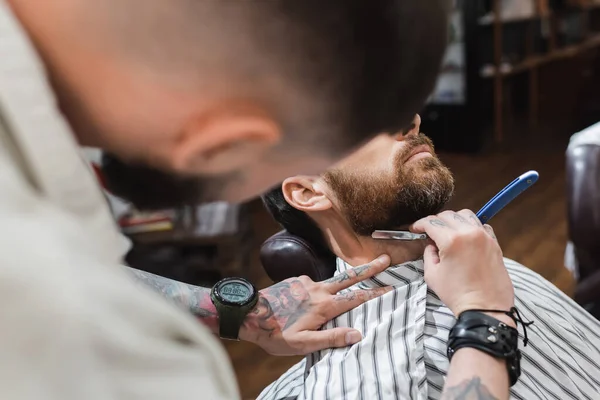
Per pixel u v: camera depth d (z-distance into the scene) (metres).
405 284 1.00
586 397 0.96
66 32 0.34
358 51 0.35
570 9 4.88
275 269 1.18
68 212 0.34
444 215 0.89
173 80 0.34
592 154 1.50
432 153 0.98
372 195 0.96
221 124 0.36
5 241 0.27
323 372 0.92
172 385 0.32
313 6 0.34
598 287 1.48
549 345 0.97
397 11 0.36
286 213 1.14
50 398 0.27
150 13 0.33
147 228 2.11
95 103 0.36
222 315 0.98
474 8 3.73
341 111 0.37
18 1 0.33
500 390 0.70
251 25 0.33
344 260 1.07
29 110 0.31
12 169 0.31
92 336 0.28
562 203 3.22
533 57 4.68
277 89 0.36
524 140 4.18
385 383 0.87
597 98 4.14
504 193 0.92
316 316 0.99
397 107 0.39
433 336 0.91
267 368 2.04
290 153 0.39
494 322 0.75
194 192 0.41
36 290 0.27
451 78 3.67
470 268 0.80
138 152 0.38
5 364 0.26
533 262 2.64
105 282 0.30
